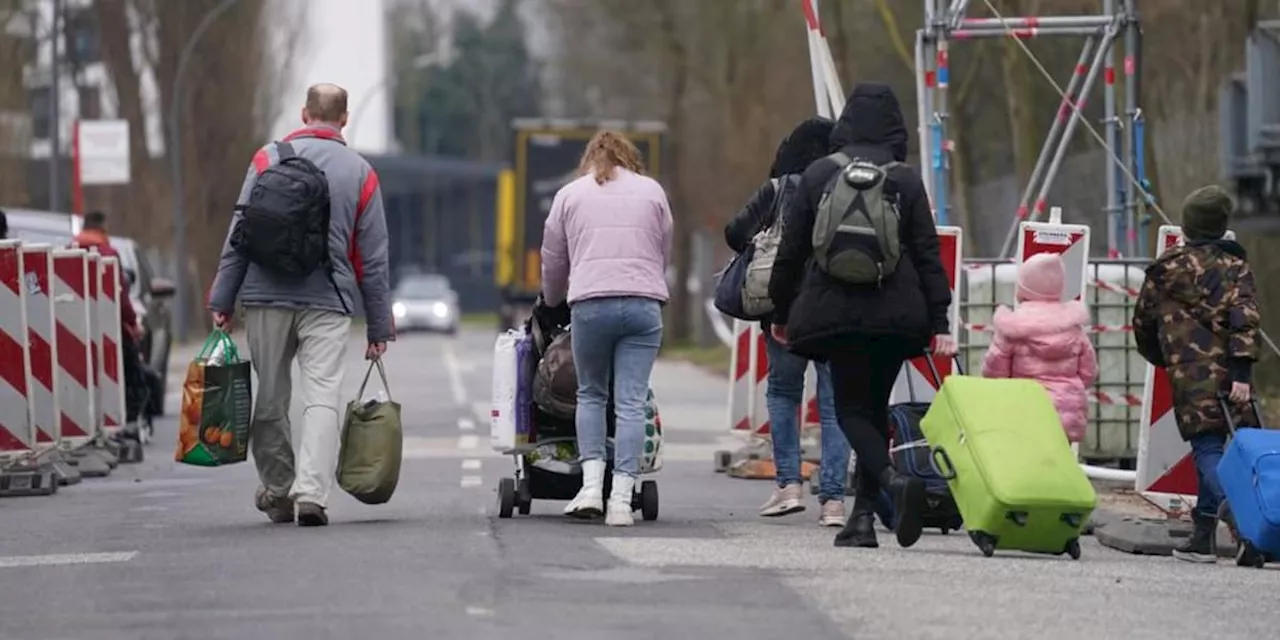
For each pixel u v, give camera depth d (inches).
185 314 6082.7
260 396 1467.8
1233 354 1370.6
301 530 1432.1
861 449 1269.7
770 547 1307.8
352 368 4972.9
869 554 1280.8
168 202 6496.1
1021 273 1508.4
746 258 1499.8
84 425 2032.5
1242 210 3284.9
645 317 1430.9
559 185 5728.3
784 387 1565.0
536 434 1505.9
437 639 951.6
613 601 1064.2
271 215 1413.6
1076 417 1498.5
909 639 965.8
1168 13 3380.9
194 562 1255.5
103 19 6382.9
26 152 5649.6
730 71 5585.6
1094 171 2696.9
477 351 6299.2
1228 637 1003.3
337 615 1025.5
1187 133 3361.2
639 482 1547.7
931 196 2100.1
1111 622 1032.2
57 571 1242.0
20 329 1865.2
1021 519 1259.8
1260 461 1316.4
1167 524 1476.4
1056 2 3021.7
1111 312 1932.8
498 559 1230.3
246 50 6569.9
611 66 6318.9
